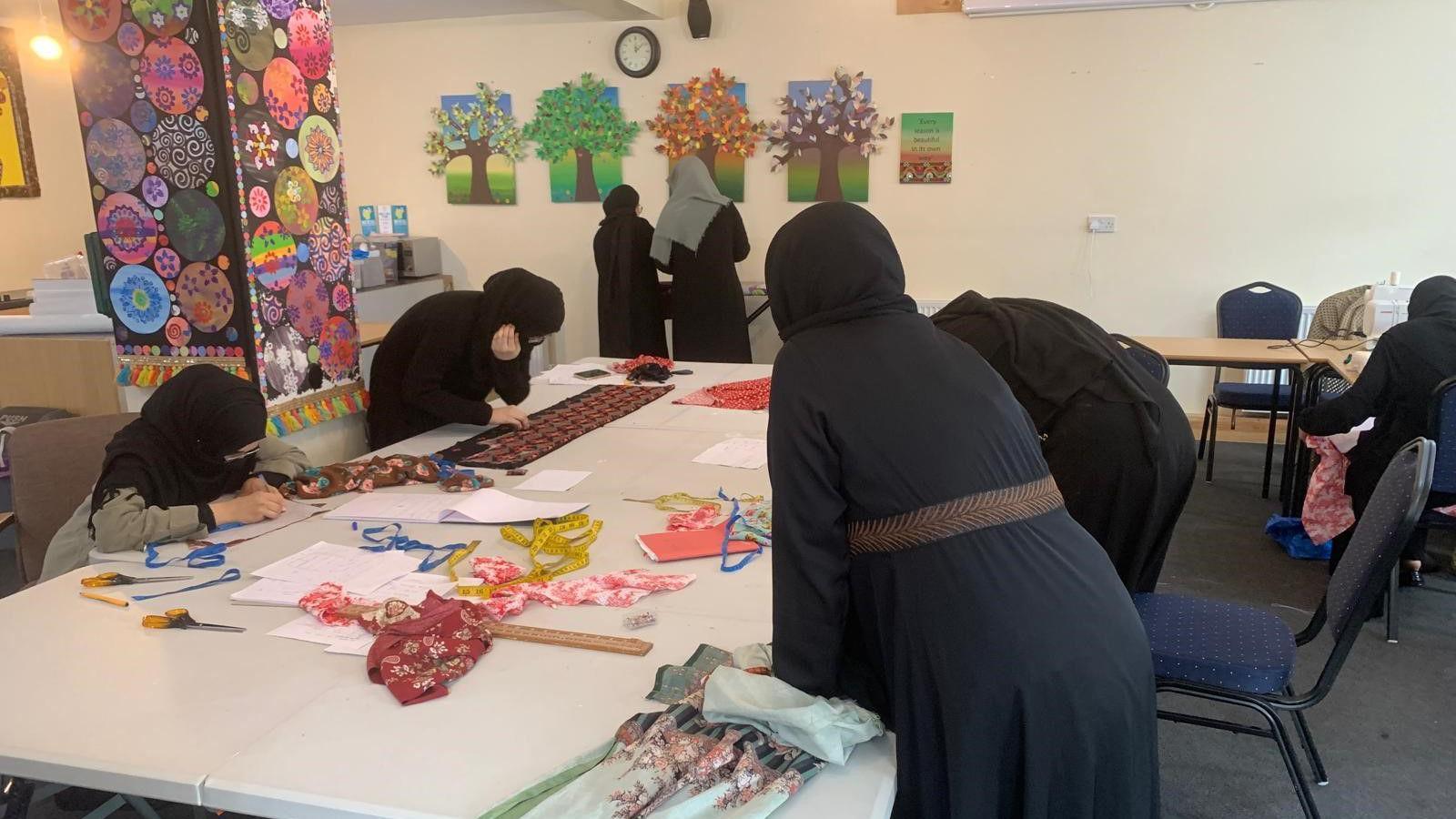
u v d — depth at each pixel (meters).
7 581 3.59
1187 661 1.95
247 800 1.18
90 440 2.50
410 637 1.50
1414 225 5.30
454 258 6.49
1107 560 1.40
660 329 5.70
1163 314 5.69
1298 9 5.19
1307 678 2.88
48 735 1.30
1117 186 5.59
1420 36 5.09
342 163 2.86
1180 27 5.33
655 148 6.04
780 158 5.89
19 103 5.65
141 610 1.70
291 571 1.85
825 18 5.68
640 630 1.60
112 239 2.57
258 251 2.52
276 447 2.45
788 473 1.28
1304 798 1.96
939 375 1.32
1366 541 1.89
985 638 1.21
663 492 2.35
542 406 3.32
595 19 5.94
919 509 1.26
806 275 1.36
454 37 6.16
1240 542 3.95
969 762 1.20
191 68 2.38
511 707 1.37
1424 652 3.02
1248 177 5.43
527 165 6.25
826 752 1.22
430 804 1.15
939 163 5.73
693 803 1.14
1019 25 5.49
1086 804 1.25
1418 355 3.05
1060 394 2.00
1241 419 5.86
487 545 2.02
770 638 1.57
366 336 3.57
